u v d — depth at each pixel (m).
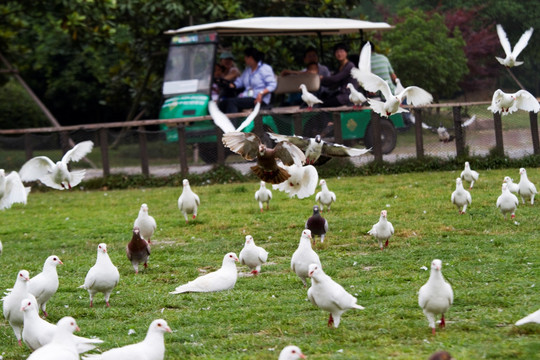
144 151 22.62
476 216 14.73
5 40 29.78
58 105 38.41
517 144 21.12
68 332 7.21
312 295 8.40
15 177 12.19
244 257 11.57
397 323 8.56
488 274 10.52
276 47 28.08
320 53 26.20
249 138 9.41
